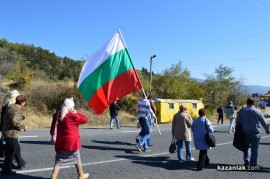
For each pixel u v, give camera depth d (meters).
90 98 10.38
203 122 8.60
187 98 40.62
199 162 8.60
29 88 28.09
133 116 30.61
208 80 48.97
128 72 10.87
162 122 27.53
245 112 8.73
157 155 10.59
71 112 6.97
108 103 10.56
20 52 52.06
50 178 7.46
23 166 8.22
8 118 7.55
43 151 10.56
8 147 7.59
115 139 14.04
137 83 10.99
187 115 9.59
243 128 8.73
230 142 14.16
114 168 8.62
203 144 8.56
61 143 6.90
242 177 7.93
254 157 8.67
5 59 45.47
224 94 48.03
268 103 70.44
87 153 10.62
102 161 9.44
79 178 7.16
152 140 14.12
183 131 9.54
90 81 10.38
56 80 36.19
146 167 8.82
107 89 10.54
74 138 6.98
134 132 17.05
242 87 54.00
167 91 39.97
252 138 8.64
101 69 10.52
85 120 7.09
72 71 42.94
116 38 10.88
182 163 9.43
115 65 10.69
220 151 11.62
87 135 15.08
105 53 10.66
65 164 6.98
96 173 8.02
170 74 40.84
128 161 9.55
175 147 9.98
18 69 39.81
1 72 38.28
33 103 25.86
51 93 27.11
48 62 49.34
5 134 7.57
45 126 20.27
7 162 7.59
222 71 48.97
